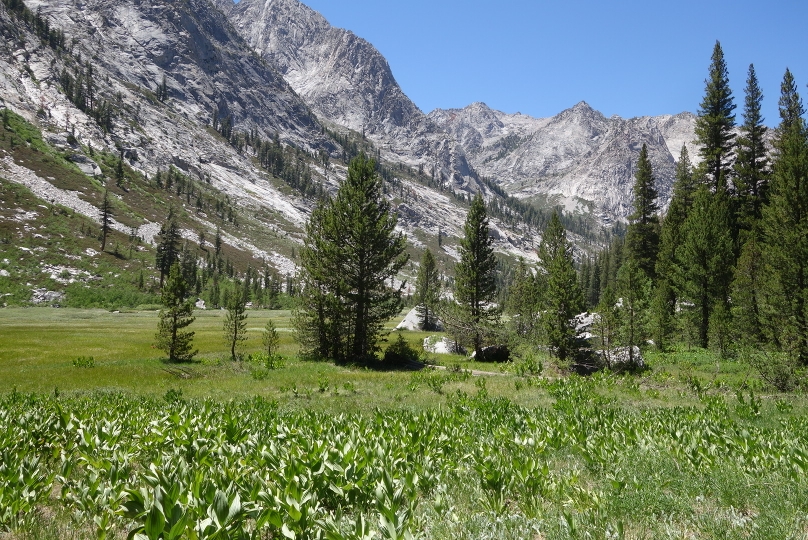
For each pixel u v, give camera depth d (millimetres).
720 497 6684
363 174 37531
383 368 34156
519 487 6820
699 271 40062
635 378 26406
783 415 14445
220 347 48125
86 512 5836
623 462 8203
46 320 74500
